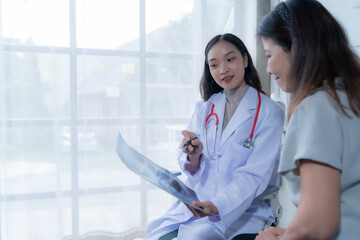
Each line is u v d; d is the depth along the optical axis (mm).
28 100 1727
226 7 2045
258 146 1242
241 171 1213
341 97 656
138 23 1886
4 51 1672
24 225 1768
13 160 1727
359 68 702
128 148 1100
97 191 1893
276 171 1290
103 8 1819
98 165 1883
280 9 745
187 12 1978
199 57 2004
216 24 2029
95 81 1840
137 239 1936
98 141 1871
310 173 591
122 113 1903
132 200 1962
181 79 1996
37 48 1724
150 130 1962
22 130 1729
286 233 576
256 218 1235
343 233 630
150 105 1953
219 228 1134
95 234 1909
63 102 1787
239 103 1378
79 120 1826
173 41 1966
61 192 1815
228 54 1322
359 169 631
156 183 998
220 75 1340
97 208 1901
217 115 1395
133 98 1918
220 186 1271
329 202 560
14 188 1739
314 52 671
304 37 677
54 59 1754
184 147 1295
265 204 1274
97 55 1832
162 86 1967
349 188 651
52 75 1757
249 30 2057
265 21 760
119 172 1923
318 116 626
